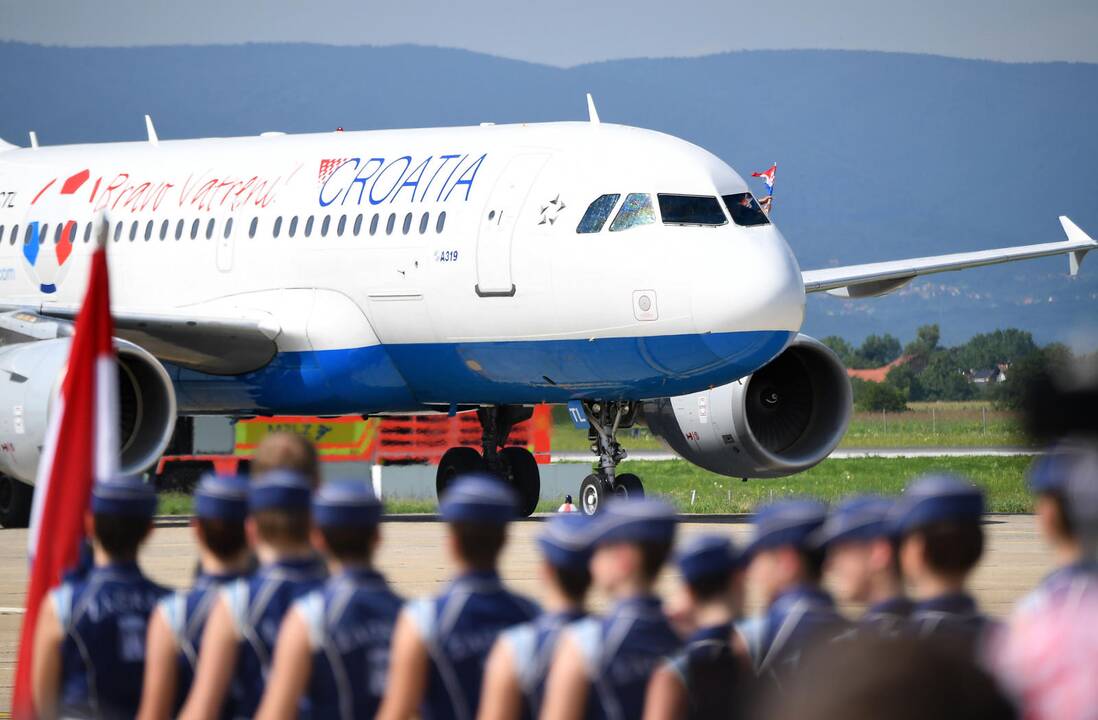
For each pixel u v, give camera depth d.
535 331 75.25
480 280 76.50
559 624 19.80
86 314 28.89
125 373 71.25
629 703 19.14
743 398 79.81
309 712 21.92
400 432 119.69
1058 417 15.67
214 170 88.56
